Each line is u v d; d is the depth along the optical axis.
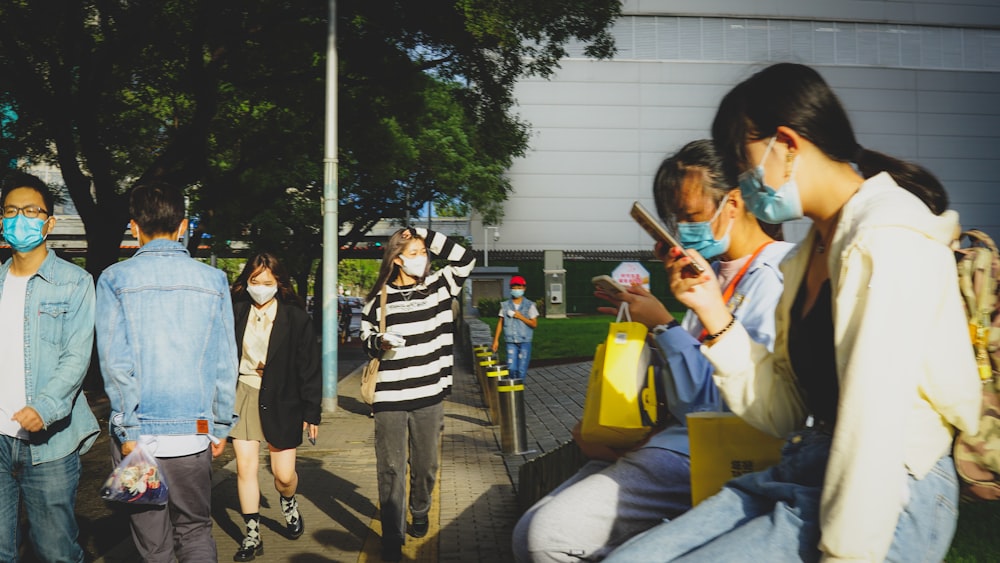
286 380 5.46
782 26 65.31
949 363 1.57
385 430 5.26
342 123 18.92
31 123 17.83
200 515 3.71
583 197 64.38
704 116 64.38
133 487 3.29
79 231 48.19
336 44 13.73
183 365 3.62
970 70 66.88
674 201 2.31
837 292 1.65
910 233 1.58
